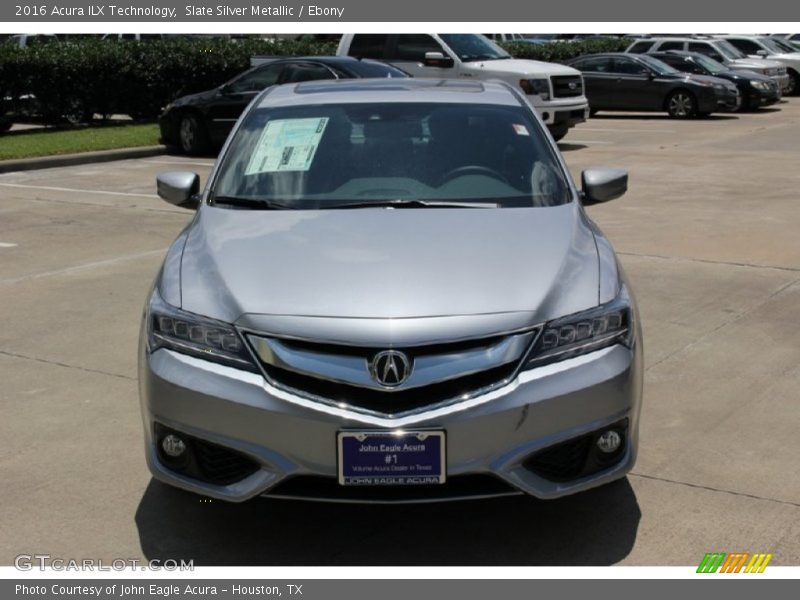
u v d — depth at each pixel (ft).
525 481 11.58
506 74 55.67
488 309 11.68
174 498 14.10
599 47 101.24
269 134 16.48
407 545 12.79
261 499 14.01
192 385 11.78
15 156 48.91
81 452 15.61
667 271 26.55
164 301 12.56
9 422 16.83
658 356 19.77
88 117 66.03
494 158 15.92
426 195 15.12
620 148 55.72
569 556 12.43
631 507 13.60
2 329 22.07
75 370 19.42
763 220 33.30
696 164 47.98
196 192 16.69
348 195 15.15
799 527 12.97
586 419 11.73
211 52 70.85
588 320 11.99
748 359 19.53
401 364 11.31
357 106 17.07
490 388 11.44
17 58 60.44
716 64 81.97
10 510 13.74
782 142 57.11
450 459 11.36
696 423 16.42
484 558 12.44
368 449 11.33
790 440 15.70
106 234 32.12
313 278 12.31
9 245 30.53
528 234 13.60
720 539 12.74
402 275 12.28
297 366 11.44
